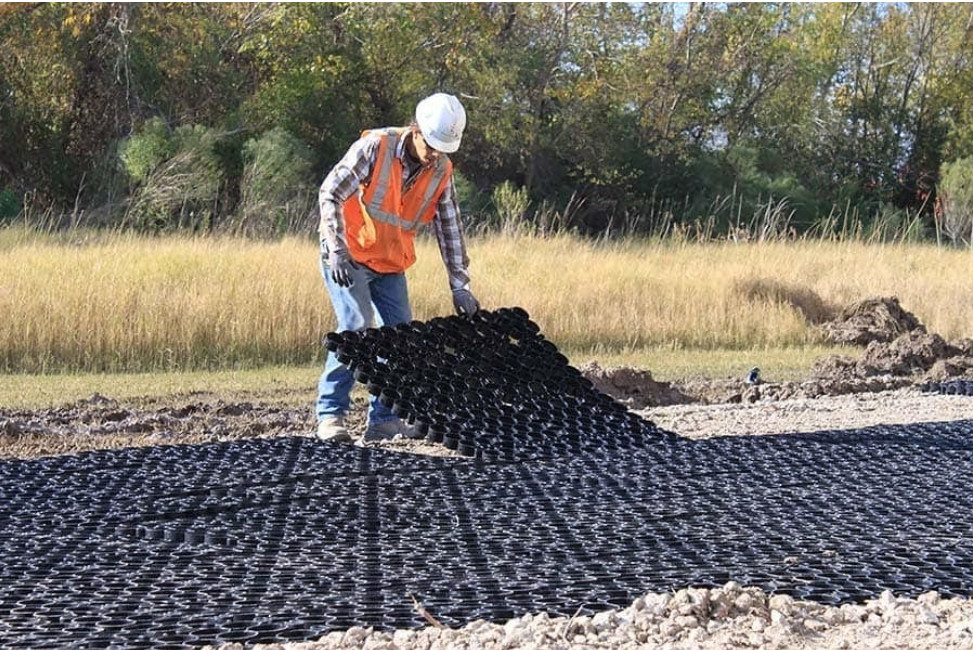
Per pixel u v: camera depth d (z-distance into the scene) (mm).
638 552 4145
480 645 3152
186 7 31000
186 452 6094
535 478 5395
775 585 3646
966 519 4656
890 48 41500
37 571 3982
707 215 35156
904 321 13711
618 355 11906
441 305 12570
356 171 6160
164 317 10633
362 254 6281
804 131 40469
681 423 7531
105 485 5336
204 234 18031
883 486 5262
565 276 13875
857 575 3820
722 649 3104
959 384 9383
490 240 17828
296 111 30953
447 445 5688
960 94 40844
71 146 29109
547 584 3713
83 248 14062
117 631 3318
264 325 10938
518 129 34406
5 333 10109
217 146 28719
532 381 6496
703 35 39031
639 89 36812
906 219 28719
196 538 4445
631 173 35281
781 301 13914
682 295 13328
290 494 5141
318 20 32031
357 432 7250
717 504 4922
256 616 3422
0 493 5176
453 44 33750
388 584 3770
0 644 3221
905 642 3189
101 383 9586
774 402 8555
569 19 35844
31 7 28547
